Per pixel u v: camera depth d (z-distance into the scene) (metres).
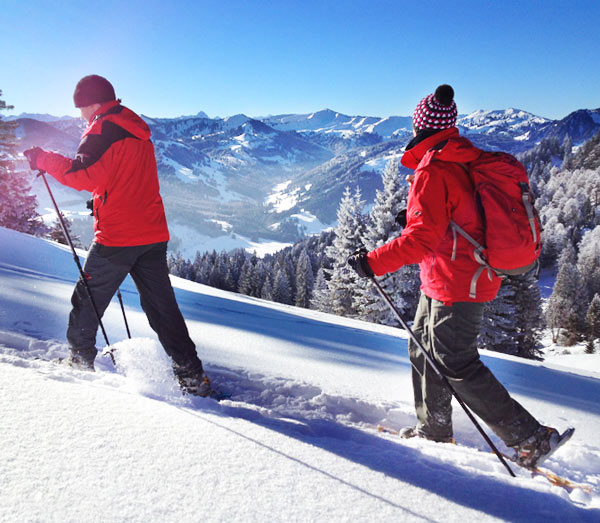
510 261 1.77
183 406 1.96
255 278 66.75
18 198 23.59
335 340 4.73
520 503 1.41
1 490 1.04
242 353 3.51
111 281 2.30
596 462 2.26
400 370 3.69
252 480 1.29
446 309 1.95
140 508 1.08
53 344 2.89
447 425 2.15
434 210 1.85
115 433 1.41
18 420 1.35
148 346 2.57
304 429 1.96
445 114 1.94
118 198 2.20
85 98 2.19
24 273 5.30
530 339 28.64
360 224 28.72
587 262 80.81
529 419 1.96
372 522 1.19
